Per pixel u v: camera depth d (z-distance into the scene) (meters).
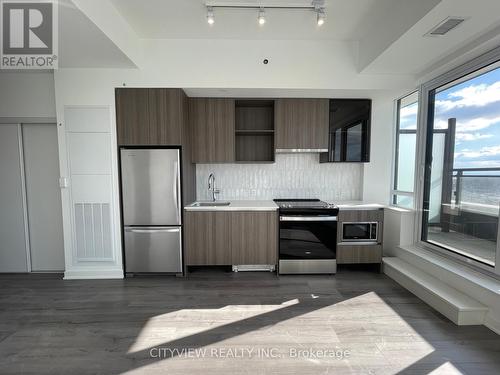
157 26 2.65
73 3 1.79
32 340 1.98
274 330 2.08
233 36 2.87
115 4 2.28
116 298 2.61
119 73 2.93
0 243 3.29
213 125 3.32
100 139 2.98
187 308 2.42
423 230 3.10
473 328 2.08
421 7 1.85
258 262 3.20
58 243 3.33
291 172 3.78
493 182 2.23
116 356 1.80
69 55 2.58
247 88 2.97
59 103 2.93
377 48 2.53
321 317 2.27
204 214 3.12
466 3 1.67
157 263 3.10
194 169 3.64
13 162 3.22
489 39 2.04
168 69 2.93
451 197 2.70
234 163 3.59
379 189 3.65
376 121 3.56
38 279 3.09
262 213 3.15
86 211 3.05
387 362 1.74
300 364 1.72
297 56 2.96
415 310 2.37
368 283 2.96
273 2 2.25
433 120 2.93
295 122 3.35
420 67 2.80
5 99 3.12
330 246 3.18
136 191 3.03
